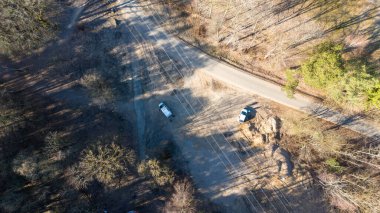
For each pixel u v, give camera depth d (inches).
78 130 2132.1
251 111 2287.2
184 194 2021.4
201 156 2222.0
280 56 2303.2
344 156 2218.3
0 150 1940.2
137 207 2090.3
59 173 1951.3
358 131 2273.6
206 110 2274.9
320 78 1920.5
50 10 2143.2
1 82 2118.6
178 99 2267.5
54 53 2202.3
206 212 2122.3
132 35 2278.5
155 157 2144.4
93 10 2267.5
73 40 2225.6
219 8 2310.5
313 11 2306.8
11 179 1891.0
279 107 2297.0
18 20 1959.9
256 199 2191.2
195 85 2287.2
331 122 2285.9
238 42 2311.8
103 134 2154.3
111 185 2053.4
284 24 2309.3
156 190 2111.2
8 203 1825.8
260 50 2320.4
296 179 2233.0
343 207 2118.6
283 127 2299.5
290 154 2287.2
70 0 2249.0
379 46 2279.8
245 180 2210.9
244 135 2268.7
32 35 2057.1
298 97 2297.0
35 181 1935.3
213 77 2293.3
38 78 2174.0
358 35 2294.5
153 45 2282.2
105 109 2204.7
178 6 2316.7
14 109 2034.9
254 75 2309.3
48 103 2151.8
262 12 2298.2
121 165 1964.8
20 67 2160.4
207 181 2194.9
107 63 2239.2
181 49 2295.8
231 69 2306.8
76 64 2208.4
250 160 2239.2
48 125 2106.3
